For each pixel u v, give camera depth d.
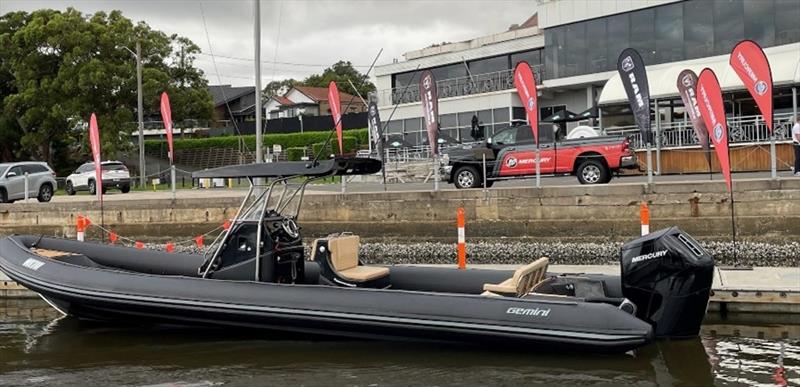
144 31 43.28
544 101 33.31
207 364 7.81
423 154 31.12
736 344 8.05
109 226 18.67
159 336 9.03
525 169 17.20
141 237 18.48
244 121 59.31
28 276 9.20
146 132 56.12
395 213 16.08
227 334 8.86
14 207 19.27
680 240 7.55
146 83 40.34
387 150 31.33
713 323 9.05
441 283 9.18
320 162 8.52
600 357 7.55
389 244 15.92
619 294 8.25
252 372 7.49
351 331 7.91
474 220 15.48
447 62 37.28
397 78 39.66
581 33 30.45
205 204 18.08
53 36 39.62
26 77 40.38
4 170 22.20
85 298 8.76
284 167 8.61
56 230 19.02
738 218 13.50
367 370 7.43
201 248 16.11
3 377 7.50
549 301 7.41
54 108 39.22
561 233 14.81
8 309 10.90
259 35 16.17
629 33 28.86
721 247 13.26
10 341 8.95
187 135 55.66
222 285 8.37
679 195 13.93
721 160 12.26
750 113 24.38
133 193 27.61
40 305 11.15
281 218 8.92
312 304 7.96
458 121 34.88
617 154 16.53
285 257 8.82
